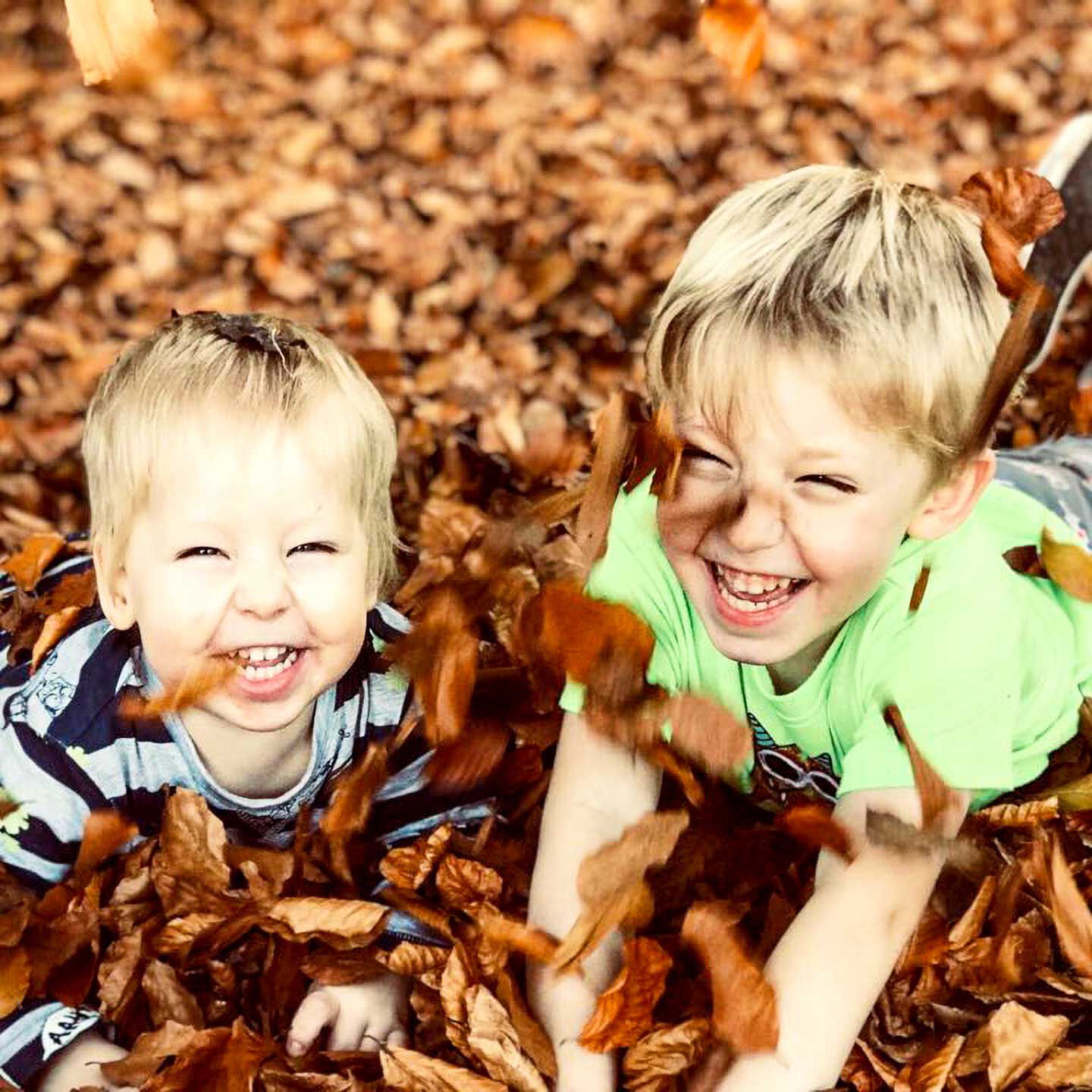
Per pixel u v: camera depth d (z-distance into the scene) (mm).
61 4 3770
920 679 1522
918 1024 1560
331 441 1531
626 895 1525
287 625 1514
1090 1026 1554
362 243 3178
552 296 3033
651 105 3625
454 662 1719
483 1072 1500
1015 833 1727
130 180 3311
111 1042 1548
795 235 1433
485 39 3836
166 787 1676
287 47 3768
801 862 1729
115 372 1579
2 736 1644
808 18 3879
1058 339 2832
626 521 1688
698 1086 1432
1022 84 3727
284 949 1641
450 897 1658
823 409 1380
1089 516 2031
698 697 1688
